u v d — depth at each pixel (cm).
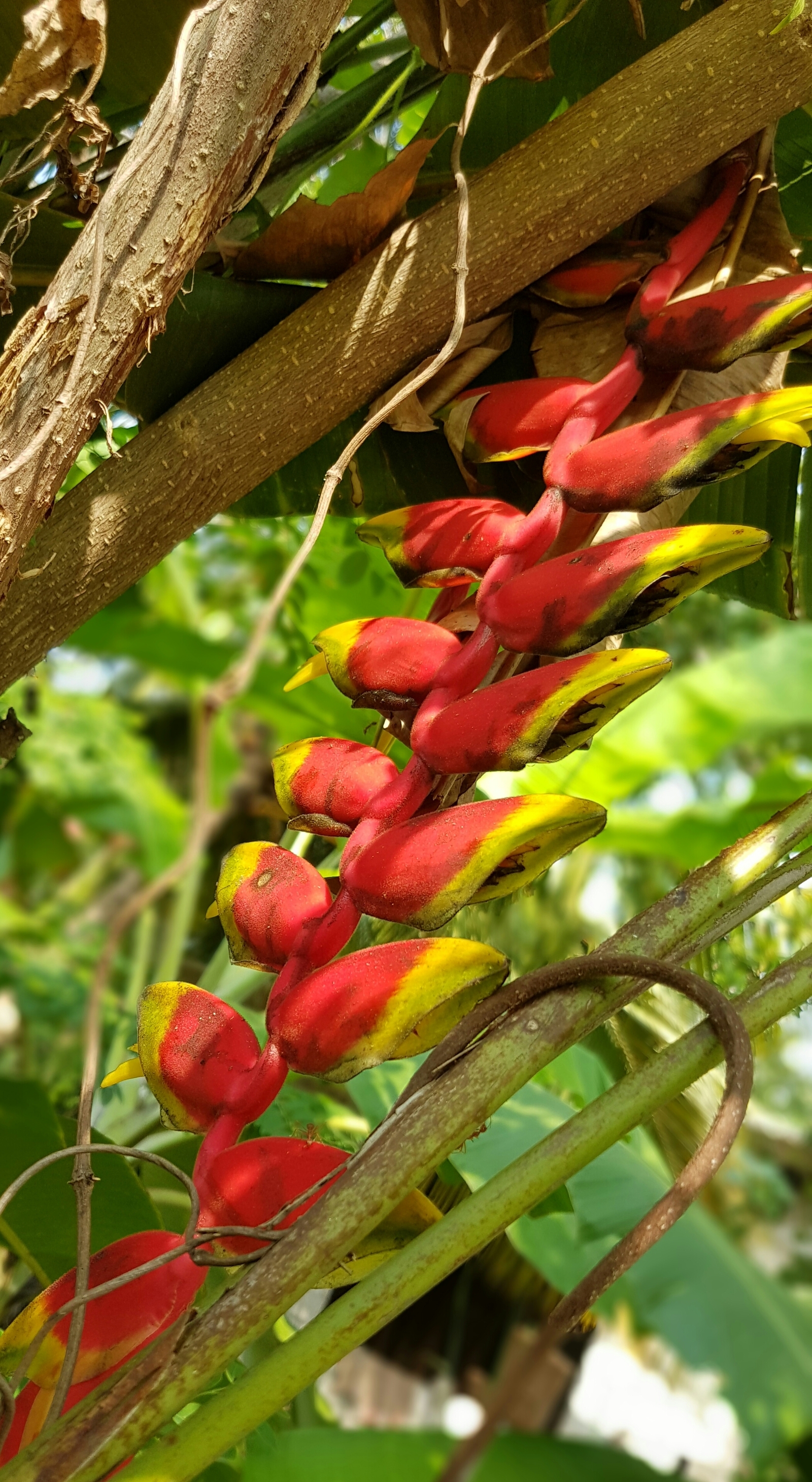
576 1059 124
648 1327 88
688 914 66
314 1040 64
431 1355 240
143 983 185
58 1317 62
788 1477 80
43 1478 59
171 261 66
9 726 76
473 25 77
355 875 64
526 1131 103
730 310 71
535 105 84
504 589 67
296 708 162
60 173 69
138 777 303
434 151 85
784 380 91
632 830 171
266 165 68
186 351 79
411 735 68
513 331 83
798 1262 383
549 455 71
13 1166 88
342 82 114
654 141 73
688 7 75
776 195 78
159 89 83
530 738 63
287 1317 134
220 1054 66
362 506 90
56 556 72
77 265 66
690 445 67
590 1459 66
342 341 75
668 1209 58
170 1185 115
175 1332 61
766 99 73
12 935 237
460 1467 55
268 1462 68
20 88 67
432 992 63
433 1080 63
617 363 77
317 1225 61
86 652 244
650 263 77
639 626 68
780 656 186
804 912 131
